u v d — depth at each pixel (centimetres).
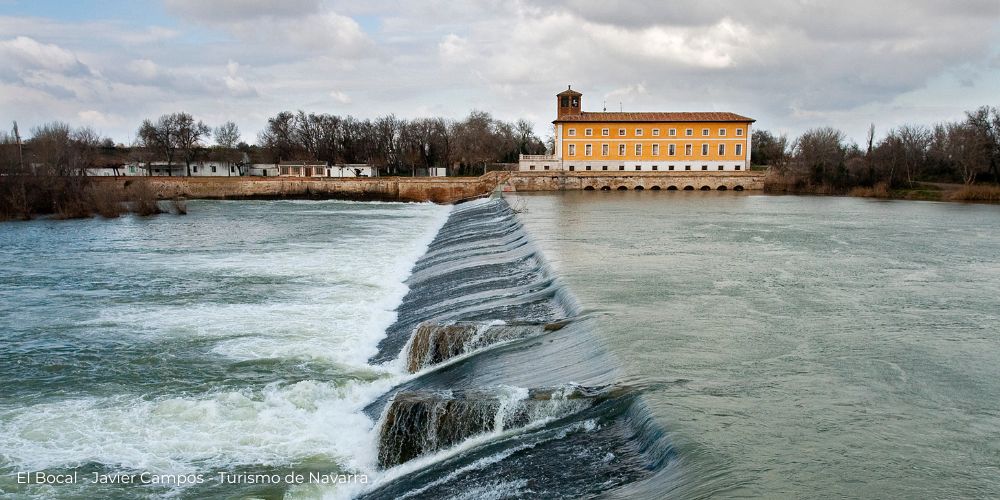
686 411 1290
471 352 1891
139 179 10512
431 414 1386
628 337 1830
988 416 1303
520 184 11106
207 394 1808
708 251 3619
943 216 6272
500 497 1083
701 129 11512
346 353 2158
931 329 1984
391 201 11131
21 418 1653
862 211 6906
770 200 8825
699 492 983
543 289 2645
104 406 1730
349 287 3194
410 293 3044
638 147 11575
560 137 11581
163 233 5809
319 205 10056
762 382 1485
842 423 1255
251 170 15300
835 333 1925
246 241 5106
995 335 1919
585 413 1349
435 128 15100
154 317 2619
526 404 1385
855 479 1032
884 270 3061
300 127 15875
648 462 1143
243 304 2828
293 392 1805
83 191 8100
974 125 9688
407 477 1252
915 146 11219
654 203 7956
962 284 2723
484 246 4188
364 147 15525
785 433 1201
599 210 6688
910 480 1032
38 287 3256
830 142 12875
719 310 2188
